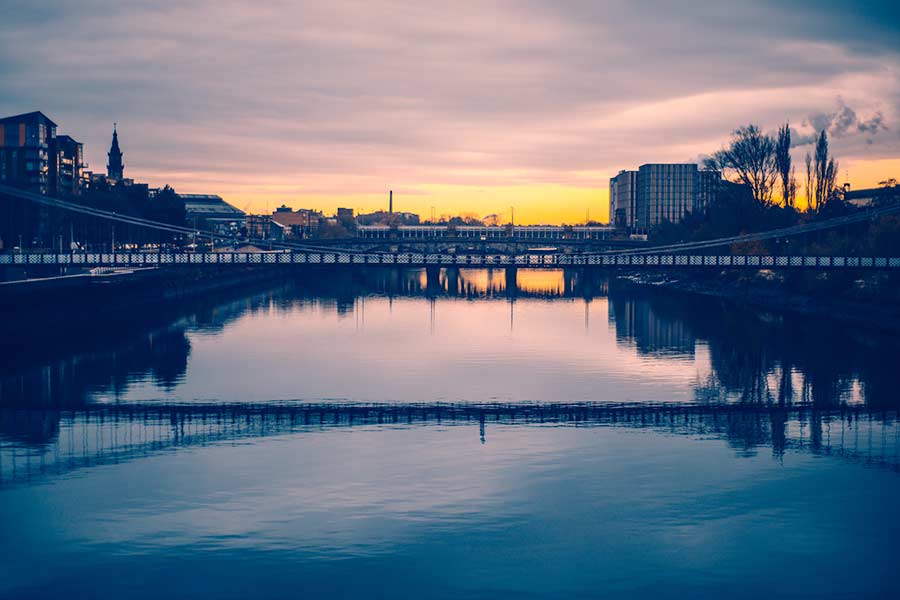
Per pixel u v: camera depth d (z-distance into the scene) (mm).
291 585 54844
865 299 173750
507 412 96438
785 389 108125
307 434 86938
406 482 72312
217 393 106875
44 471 75625
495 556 58625
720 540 61156
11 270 174750
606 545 60250
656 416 94312
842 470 75625
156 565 57500
